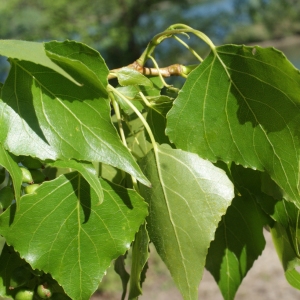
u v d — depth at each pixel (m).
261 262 1.56
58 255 0.23
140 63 0.31
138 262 0.24
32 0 2.89
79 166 0.22
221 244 0.32
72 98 0.22
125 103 0.29
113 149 0.22
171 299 1.37
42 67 0.22
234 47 0.25
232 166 0.28
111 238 0.23
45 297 0.25
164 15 3.10
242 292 1.39
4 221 0.22
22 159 0.24
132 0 3.01
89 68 0.22
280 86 0.24
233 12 3.19
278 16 3.61
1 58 2.37
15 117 0.22
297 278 0.32
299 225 0.28
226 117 0.26
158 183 0.25
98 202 0.22
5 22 2.85
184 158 0.25
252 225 0.31
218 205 0.24
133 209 0.24
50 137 0.22
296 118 0.24
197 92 0.26
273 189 0.27
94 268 0.23
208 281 1.48
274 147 0.25
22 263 0.25
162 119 0.28
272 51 0.24
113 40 2.92
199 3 3.15
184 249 0.24
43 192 0.23
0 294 0.25
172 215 0.25
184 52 2.95
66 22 2.89
